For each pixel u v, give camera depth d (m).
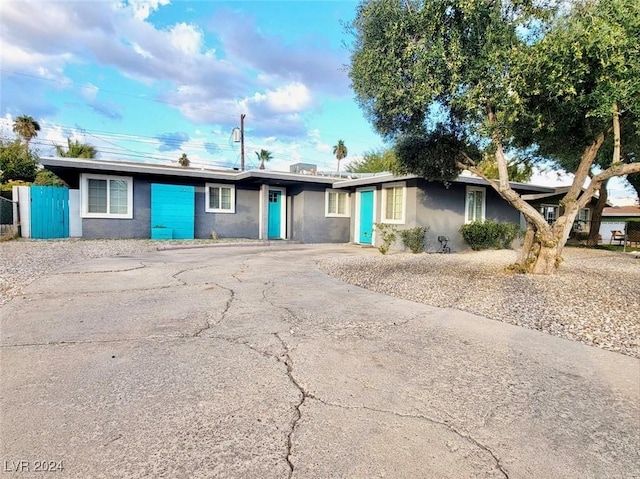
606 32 4.52
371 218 14.85
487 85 5.52
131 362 3.08
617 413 2.41
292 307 4.97
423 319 4.53
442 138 7.64
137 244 12.25
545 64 4.95
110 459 1.86
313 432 2.14
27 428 2.11
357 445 2.02
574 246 17.48
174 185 14.36
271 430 2.15
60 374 2.82
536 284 6.45
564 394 2.66
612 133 6.94
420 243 12.18
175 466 1.82
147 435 2.07
